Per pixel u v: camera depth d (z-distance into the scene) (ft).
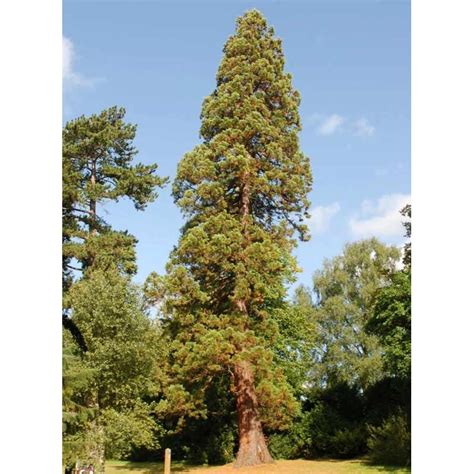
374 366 132.26
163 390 73.72
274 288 96.02
